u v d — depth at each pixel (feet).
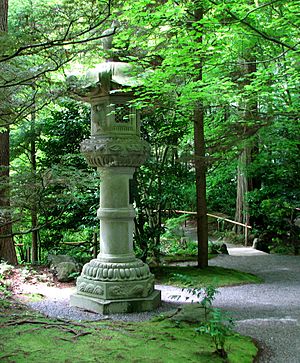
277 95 23.54
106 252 20.47
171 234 39.47
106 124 20.20
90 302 19.47
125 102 20.29
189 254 34.83
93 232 32.65
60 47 13.29
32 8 14.94
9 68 13.16
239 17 17.08
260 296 22.49
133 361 12.45
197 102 24.13
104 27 14.66
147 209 29.53
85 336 14.52
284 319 18.17
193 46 17.75
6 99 13.93
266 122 26.07
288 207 40.83
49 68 13.74
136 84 19.03
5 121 15.11
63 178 13.24
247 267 31.48
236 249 41.32
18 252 40.81
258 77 20.61
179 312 17.47
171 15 16.79
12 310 18.33
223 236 48.73
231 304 20.83
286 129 35.04
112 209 20.27
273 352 14.47
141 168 28.60
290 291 23.68
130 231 20.72
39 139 32.24
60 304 20.44
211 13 19.06
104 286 19.39
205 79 20.47
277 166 40.04
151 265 28.99
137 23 17.42
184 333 15.39
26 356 12.38
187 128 33.37
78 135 30.35
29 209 13.82
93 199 28.37
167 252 36.19
